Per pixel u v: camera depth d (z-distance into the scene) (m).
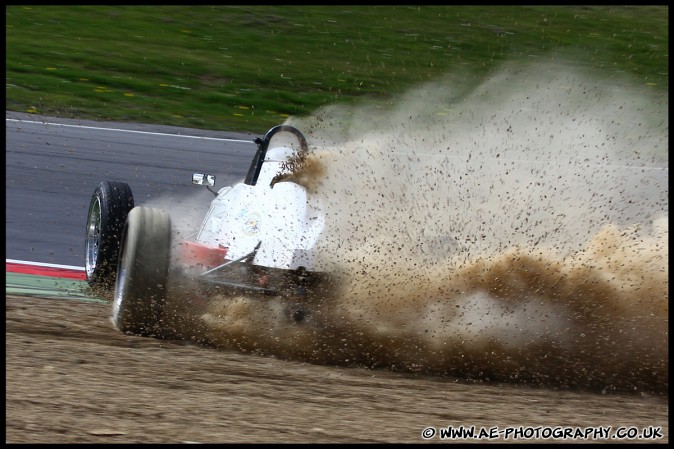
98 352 18.89
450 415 16.50
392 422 15.82
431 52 79.56
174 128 53.81
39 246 31.20
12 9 78.19
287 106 62.69
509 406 17.47
